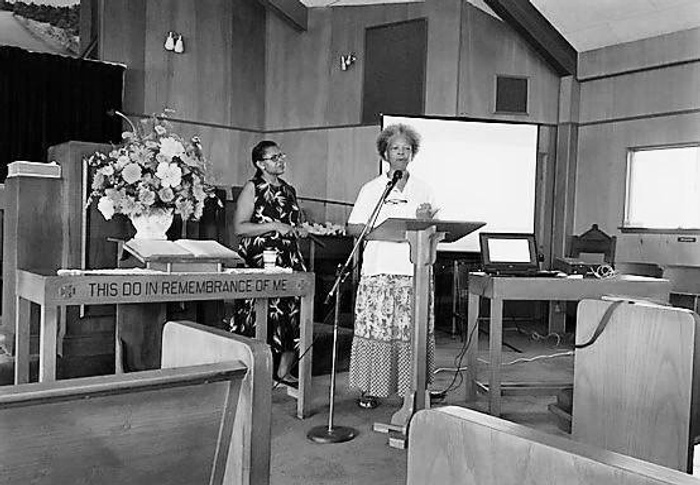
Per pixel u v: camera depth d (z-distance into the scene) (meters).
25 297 2.64
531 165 6.67
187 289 2.73
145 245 2.81
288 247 3.52
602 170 6.98
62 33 7.85
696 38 6.10
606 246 6.52
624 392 2.26
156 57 7.70
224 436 1.27
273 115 8.26
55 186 3.28
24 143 7.01
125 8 7.51
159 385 1.13
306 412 3.26
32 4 7.69
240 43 8.17
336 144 7.74
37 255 3.24
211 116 8.03
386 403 3.57
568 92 7.15
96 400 1.07
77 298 2.48
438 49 7.03
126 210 2.87
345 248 6.19
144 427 1.15
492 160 6.60
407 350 3.21
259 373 1.26
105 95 7.36
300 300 3.37
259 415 1.26
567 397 3.29
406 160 3.25
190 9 7.86
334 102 7.75
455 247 6.52
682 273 4.20
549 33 6.89
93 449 1.09
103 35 7.41
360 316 3.29
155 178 2.88
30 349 3.15
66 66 7.17
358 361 3.30
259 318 3.27
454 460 1.09
